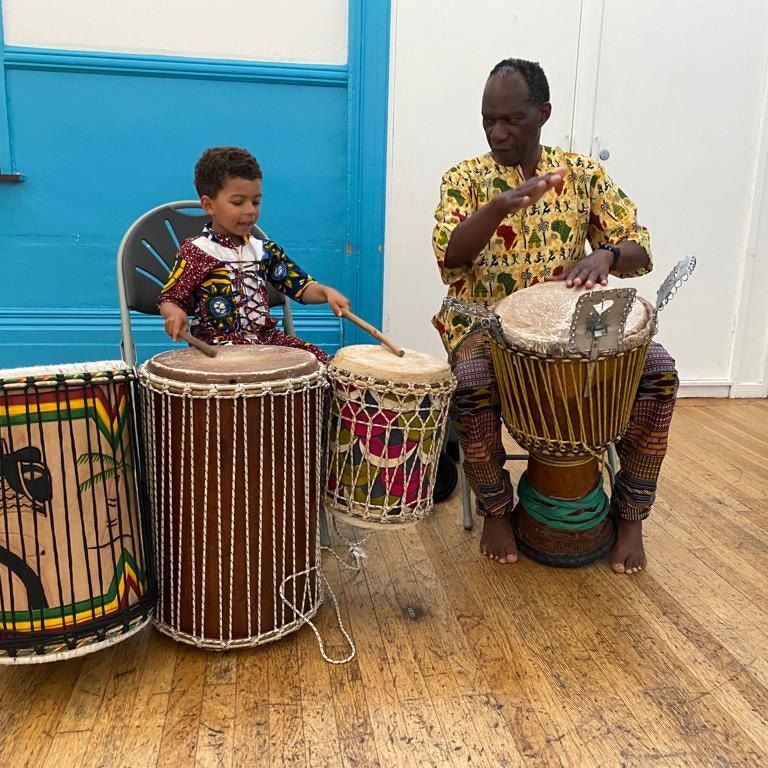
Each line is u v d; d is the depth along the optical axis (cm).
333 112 299
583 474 186
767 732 131
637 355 162
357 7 288
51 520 132
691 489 247
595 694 141
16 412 127
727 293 355
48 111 280
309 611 161
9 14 271
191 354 156
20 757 123
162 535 151
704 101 329
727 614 170
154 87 285
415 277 318
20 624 134
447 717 134
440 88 302
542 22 305
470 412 182
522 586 183
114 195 292
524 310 168
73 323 299
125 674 146
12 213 286
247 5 284
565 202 196
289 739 128
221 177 174
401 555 200
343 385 157
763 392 368
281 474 146
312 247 310
